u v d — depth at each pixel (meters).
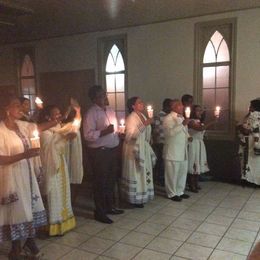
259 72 4.58
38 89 6.77
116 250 2.72
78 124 2.97
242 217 3.40
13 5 4.08
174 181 3.98
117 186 3.94
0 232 2.34
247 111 4.73
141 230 3.11
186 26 5.01
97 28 5.63
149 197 3.82
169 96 5.28
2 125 2.34
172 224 3.24
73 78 6.27
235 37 4.69
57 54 6.39
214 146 4.97
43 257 2.61
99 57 5.88
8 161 2.25
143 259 2.56
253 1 4.23
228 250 2.68
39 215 2.51
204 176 4.93
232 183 4.75
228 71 4.91
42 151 2.88
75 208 3.75
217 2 4.25
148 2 4.19
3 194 2.30
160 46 5.27
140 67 5.50
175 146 3.92
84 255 2.64
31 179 2.44
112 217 3.46
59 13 4.64
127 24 5.38
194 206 3.77
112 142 3.34
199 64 5.02
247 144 4.41
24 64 7.03
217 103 5.05
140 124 3.60
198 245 2.78
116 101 5.96
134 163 3.65
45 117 3.03
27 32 5.88
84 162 4.64
